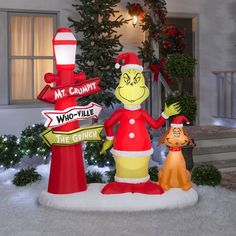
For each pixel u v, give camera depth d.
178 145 4.46
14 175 5.38
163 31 7.08
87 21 6.50
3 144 5.64
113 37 7.38
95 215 4.10
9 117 6.92
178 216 4.07
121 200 4.22
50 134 4.36
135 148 4.31
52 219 3.99
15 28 7.01
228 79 8.22
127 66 4.42
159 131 6.36
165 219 3.99
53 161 4.45
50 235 3.61
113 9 7.19
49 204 4.32
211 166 5.28
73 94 4.42
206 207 4.34
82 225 3.83
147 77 6.97
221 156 6.44
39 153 5.73
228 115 8.23
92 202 4.22
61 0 7.11
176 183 4.45
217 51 8.23
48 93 4.32
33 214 4.12
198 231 3.70
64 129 4.41
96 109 4.57
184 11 7.96
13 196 4.70
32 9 6.96
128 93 4.34
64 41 4.39
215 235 3.61
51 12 7.09
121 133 4.37
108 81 6.59
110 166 5.65
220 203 4.47
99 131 4.55
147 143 4.38
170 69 6.29
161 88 6.89
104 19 6.55
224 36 8.24
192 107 6.15
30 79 7.14
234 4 8.23
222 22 8.23
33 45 7.09
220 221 3.95
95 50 6.45
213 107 8.24
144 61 6.97
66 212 4.18
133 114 4.39
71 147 4.43
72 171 4.39
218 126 7.80
